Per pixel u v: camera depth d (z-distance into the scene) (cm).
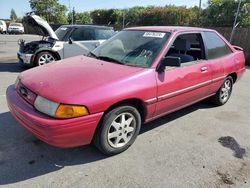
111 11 3203
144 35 404
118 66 348
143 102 336
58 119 271
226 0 1789
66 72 328
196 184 283
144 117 356
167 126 425
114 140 325
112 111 307
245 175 304
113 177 288
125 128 330
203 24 1928
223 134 408
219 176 299
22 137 362
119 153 335
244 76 888
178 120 452
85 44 823
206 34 462
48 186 269
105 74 320
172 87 371
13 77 706
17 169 294
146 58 360
